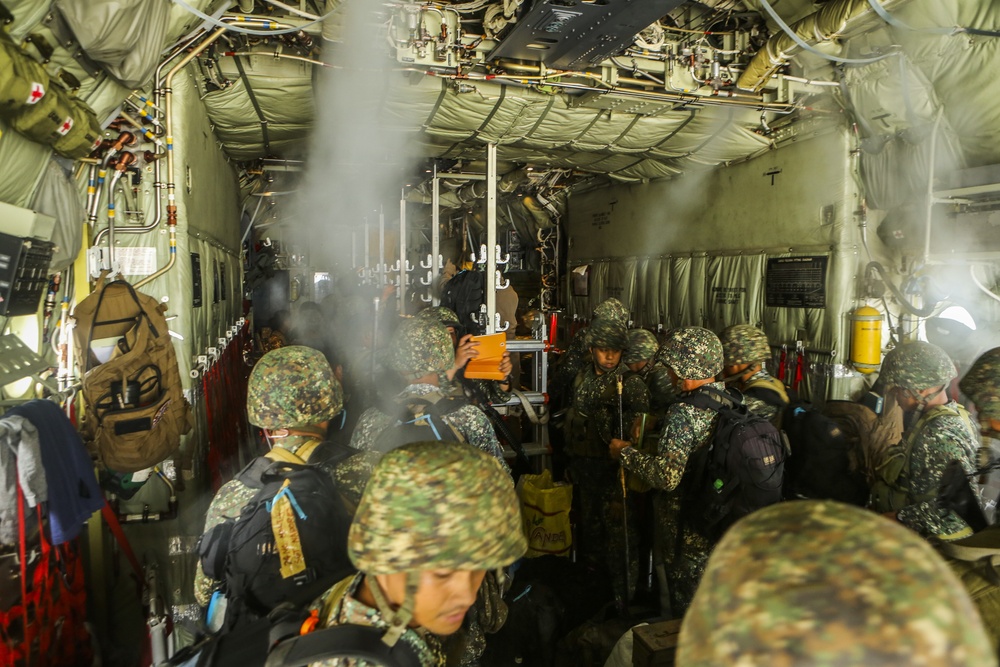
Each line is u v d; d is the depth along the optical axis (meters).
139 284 3.42
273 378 2.07
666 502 3.46
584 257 9.05
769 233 5.59
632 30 3.51
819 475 2.95
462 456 1.21
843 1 3.64
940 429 2.52
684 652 0.72
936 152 4.26
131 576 3.08
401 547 1.11
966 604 0.65
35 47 2.08
